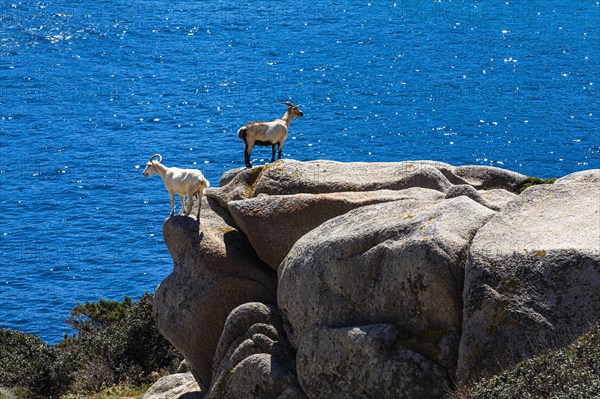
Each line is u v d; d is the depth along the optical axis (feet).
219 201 112.68
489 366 66.13
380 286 77.51
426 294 73.31
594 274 65.21
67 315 415.44
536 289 66.74
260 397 84.43
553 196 75.56
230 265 100.32
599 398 50.85
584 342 58.23
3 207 594.65
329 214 100.01
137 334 137.59
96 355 139.74
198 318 98.63
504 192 102.47
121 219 564.71
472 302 68.44
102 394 127.54
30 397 139.23
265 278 100.89
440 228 74.74
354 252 80.89
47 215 577.02
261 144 124.98
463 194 91.40
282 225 100.68
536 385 56.75
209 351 99.04
